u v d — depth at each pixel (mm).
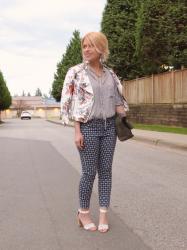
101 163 5113
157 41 27500
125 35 36938
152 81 29922
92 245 4664
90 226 5176
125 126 5066
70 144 17766
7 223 5570
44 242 4789
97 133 5004
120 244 4691
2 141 19844
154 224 5441
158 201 6707
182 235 5008
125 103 5164
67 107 5059
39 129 33594
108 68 5160
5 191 7641
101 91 4980
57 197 7082
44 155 13461
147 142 17609
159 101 28656
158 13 27375
